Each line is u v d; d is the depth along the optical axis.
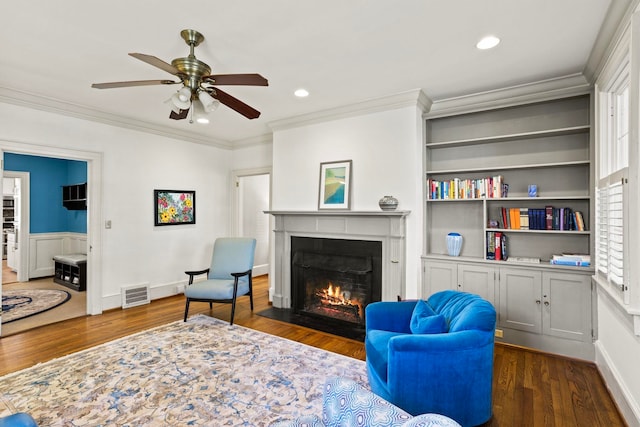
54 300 4.73
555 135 3.25
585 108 3.18
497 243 3.37
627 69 2.20
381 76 3.07
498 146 3.58
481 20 2.19
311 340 3.36
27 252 6.00
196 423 2.03
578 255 3.10
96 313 4.14
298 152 4.40
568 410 2.20
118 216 4.39
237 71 2.95
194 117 2.60
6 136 3.40
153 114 4.26
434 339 1.88
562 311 2.98
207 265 5.54
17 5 2.00
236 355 2.97
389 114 3.68
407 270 3.57
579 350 2.91
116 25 2.23
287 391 2.38
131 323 3.82
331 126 4.11
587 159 3.15
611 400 2.31
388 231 3.61
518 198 3.25
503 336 3.24
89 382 2.49
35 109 3.60
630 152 1.89
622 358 2.20
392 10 2.08
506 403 2.28
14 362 2.83
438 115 3.64
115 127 4.34
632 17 1.84
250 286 4.33
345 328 3.71
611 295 2.28
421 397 1.86
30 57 2.69
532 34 2.35
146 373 2.63
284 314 4.20
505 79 3.12
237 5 2.01
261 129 5.01
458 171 3.55
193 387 2.43
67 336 3.42
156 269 4.84
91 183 4.14
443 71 2.96
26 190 6.00
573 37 2.38
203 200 5.47
